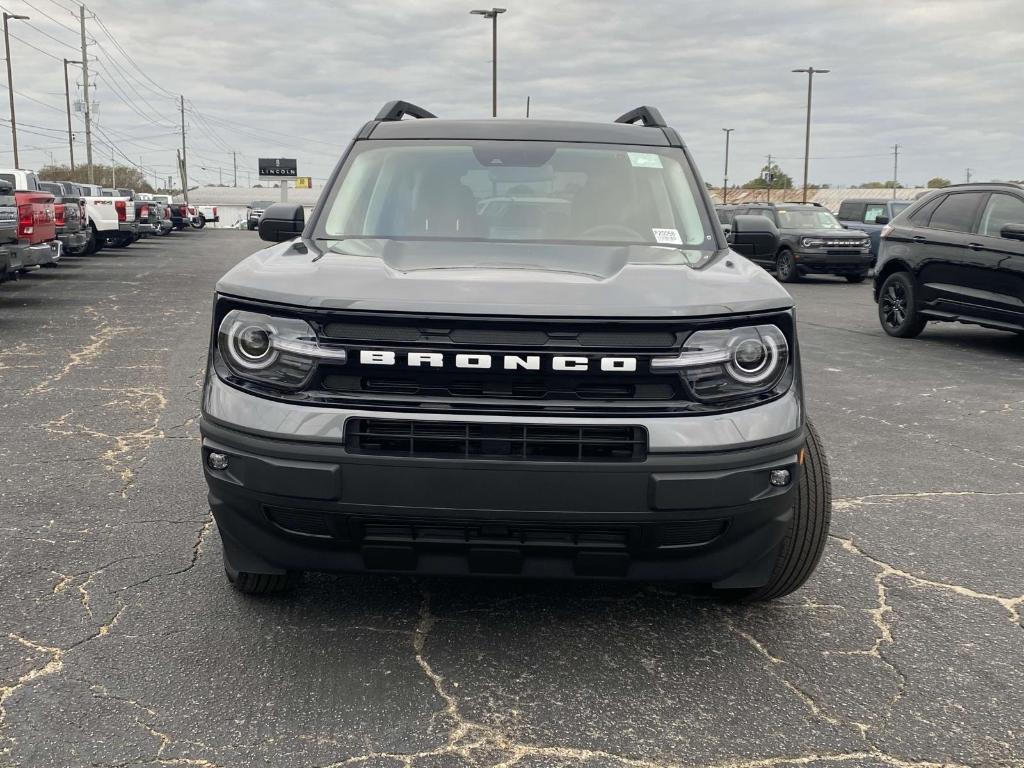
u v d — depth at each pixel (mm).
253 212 57969
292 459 2631
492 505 2600
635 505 2605
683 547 2742
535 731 2588
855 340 10922
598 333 2582
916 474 5250
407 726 2598
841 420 6613
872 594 3588
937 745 2561
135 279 17219
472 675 2885
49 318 11234
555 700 2752
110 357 8531
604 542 2709
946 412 6922
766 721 2664
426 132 4176
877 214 22672
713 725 2639
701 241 3664
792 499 2828
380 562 2785
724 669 2963
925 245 10648
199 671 2871
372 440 2623
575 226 3689
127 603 3348
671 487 2598
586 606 3412
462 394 2602
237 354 2740
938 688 2873
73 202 18078
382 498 2615
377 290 2693
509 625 3240
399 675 2873
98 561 3738
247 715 2633
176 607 3320
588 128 4234
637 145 4148
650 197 3844
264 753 2457
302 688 2783
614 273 2965
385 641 3094
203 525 4168
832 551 4039
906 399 7398
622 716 2676
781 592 3330
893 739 2584
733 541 2783
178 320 11266
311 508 2662
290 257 3176
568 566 2762
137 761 2408
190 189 115312
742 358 2684
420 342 2576
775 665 2998
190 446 5496
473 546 2699
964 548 4094
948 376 8477
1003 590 3646
